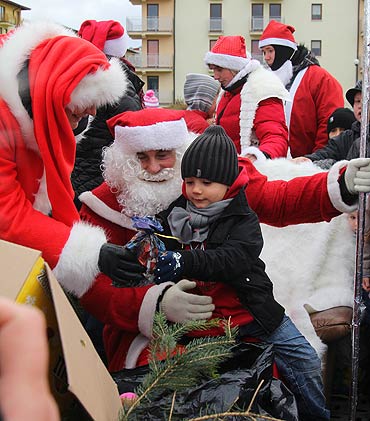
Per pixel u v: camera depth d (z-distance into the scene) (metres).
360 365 2.81
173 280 2.03
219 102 3.97
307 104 4.40
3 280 1.15
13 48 1.79
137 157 2.22
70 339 1.12
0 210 1.69
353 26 31.34
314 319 2.64
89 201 2.27
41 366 0.43
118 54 3.70
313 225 2.77
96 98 1.81
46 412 0.41
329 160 3.36
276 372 2.14
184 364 1.46
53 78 1.73
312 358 2.14
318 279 2.74
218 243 1.99
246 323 2.06
